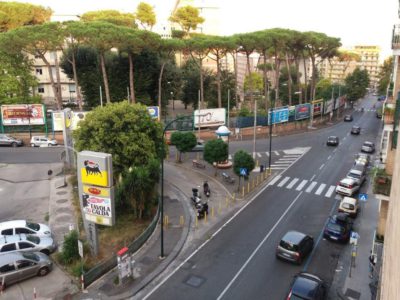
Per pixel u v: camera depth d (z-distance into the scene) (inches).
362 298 713.0
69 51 2283.5
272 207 1175.0
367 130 2492.6
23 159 1616.6
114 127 1097.4
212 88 2797.7
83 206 831.1
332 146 2006.6
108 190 794.8
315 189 1346.0
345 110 3535.9
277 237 970.1
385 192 786.8
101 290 730.2
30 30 1863.9
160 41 2049.7
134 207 1017.5
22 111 1984.5
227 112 2380.7
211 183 1387.8
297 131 2415.1
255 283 762.2
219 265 831.1
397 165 398.0
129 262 760.3
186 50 2308.1
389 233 449.7
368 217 1102.4
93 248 843.4
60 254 831.1
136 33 1930.4
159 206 1098.1
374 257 791.1
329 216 1109.1
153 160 1051.3
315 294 645.9
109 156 789.2
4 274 722.2
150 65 2356.1
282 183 1407.5
